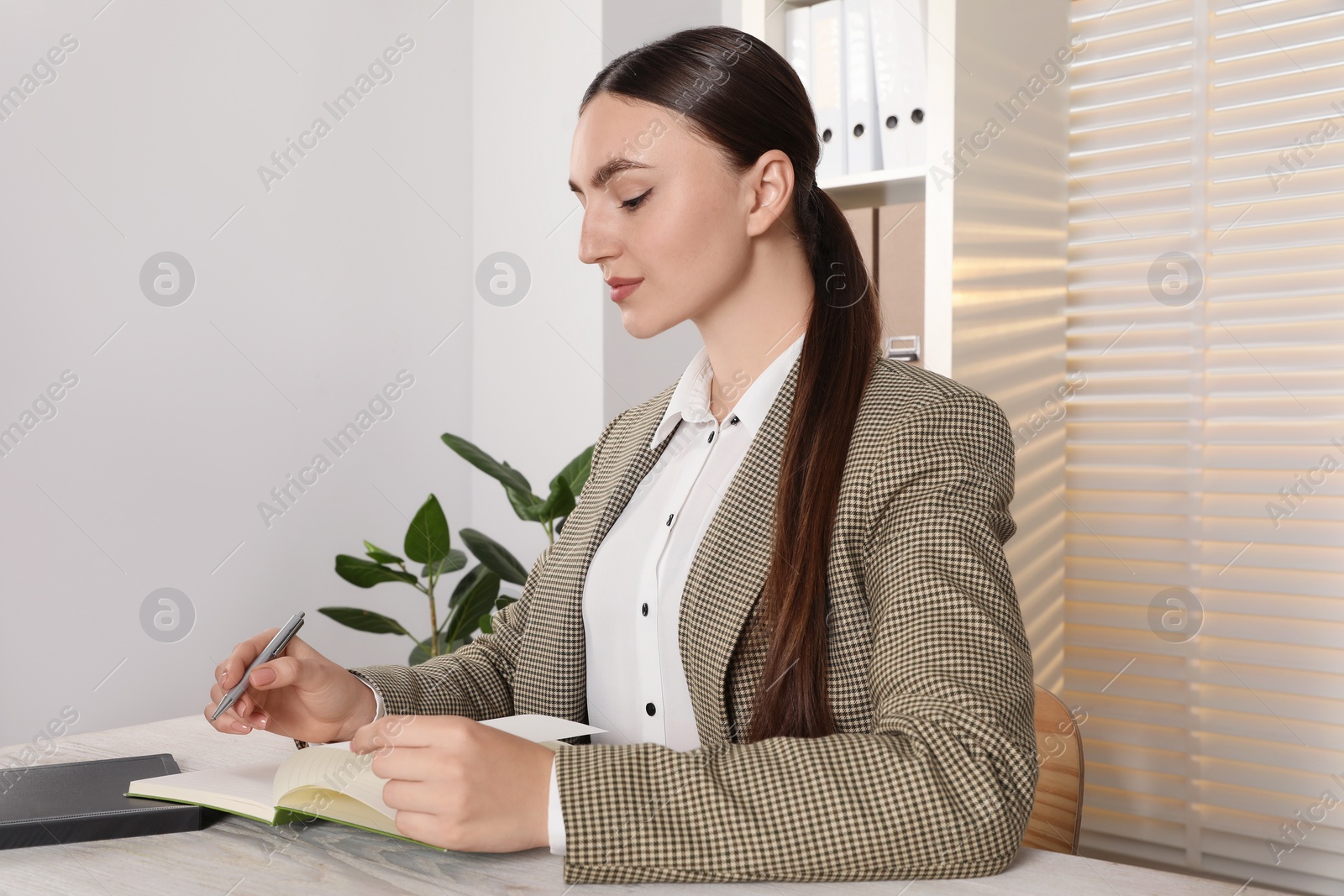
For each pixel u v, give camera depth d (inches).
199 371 89.0
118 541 83.4
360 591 102.0
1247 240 79.5
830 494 31.8
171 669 86.7
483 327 111.8
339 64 99.9
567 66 103.8
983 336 74.8
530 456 107.7
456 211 111.0
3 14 76.7
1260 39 78.5
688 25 106.4
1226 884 24.5
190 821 28.2
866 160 76.8
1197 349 81.3
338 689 35.4
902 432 31.4
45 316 79.1
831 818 23.9
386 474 104.4
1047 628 84.9
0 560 76.5
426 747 25.0
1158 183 83.0
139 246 85.0
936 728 24.8
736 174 34.3
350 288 101.2
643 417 44.0
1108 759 85.9
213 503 90.0
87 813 27.7
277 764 32.5
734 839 23.8
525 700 39.9
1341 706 76.0
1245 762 80.0
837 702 31.0
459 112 111.1
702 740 33.7
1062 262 86.0
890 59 75.1
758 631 32.0
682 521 36.6
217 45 90.2
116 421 83.4
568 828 24.0
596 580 38.5
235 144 91.7
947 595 27.3
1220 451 81.0
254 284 93.1
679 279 34.3
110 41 83.0
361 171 102.0
